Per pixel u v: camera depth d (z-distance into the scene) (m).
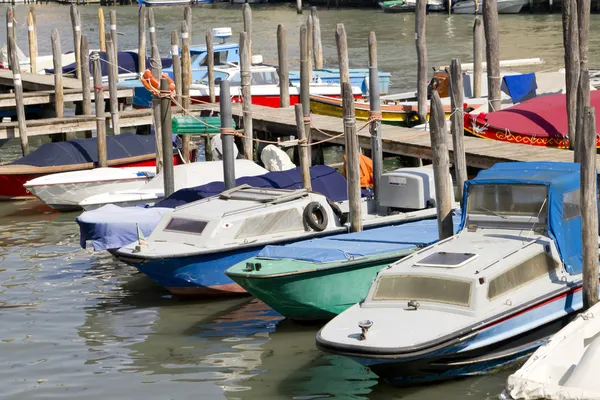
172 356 19.75
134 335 21.02
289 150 39.31
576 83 30.00
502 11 84.94
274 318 21.97
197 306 22.97
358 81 45.78
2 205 33.56
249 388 18.02
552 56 59.19
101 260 26.78
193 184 29.16
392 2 91.25
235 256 23.03
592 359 15.50
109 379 18.67
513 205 19.86
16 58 36.53
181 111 38.03
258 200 23.94
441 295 17.88
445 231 21.03
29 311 22.66
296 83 43.97
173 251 22.55
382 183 25.52
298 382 18.25
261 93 42.28
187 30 37.88
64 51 74.38
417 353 16.53
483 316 17.48
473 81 40.31
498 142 31.91
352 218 24.16
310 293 20.62
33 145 44.62
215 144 34.22
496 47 35.34
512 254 18.66
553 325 18.64
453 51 63.78
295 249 21.28
